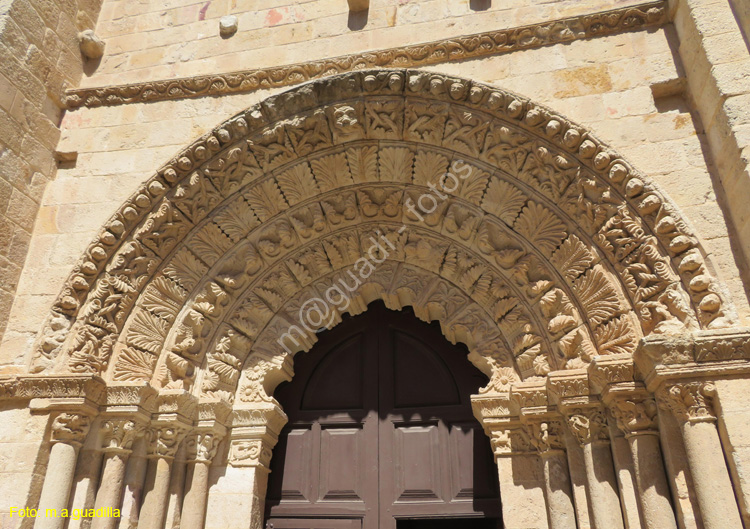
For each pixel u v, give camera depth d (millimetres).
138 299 6086
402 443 6223
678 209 4887
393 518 5844
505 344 5852
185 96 6852
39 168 6547
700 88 5230
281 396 6699
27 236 6285
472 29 6461
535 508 5125
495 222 6004
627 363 4594
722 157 4910
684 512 4070
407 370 6676
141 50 7457
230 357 6203
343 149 6426
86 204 6438
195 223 6406
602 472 4684
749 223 4535
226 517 5578
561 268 5480
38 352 5602
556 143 5543
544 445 5152
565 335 5277
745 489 3836
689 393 4211
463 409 6266
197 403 5844
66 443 5254
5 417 5395
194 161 6254
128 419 5457
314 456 6301
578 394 4887
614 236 5086
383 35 6711
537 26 6074
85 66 7484
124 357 5766
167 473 5551
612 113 5527
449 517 5754
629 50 5801
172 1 7703
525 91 5828
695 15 5266
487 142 5895
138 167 6527
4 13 6258
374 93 6164
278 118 6273
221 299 6312
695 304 4578
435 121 6039
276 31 7102
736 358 4184
